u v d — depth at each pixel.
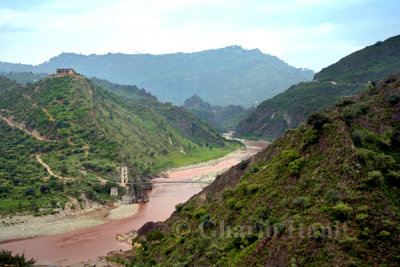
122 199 195.12
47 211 157.62
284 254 56.34
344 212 54.25
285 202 68.31
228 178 110.38
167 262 83.25
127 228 148.75
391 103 76.62
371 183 57.12
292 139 90.12
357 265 47.50
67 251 119.62
